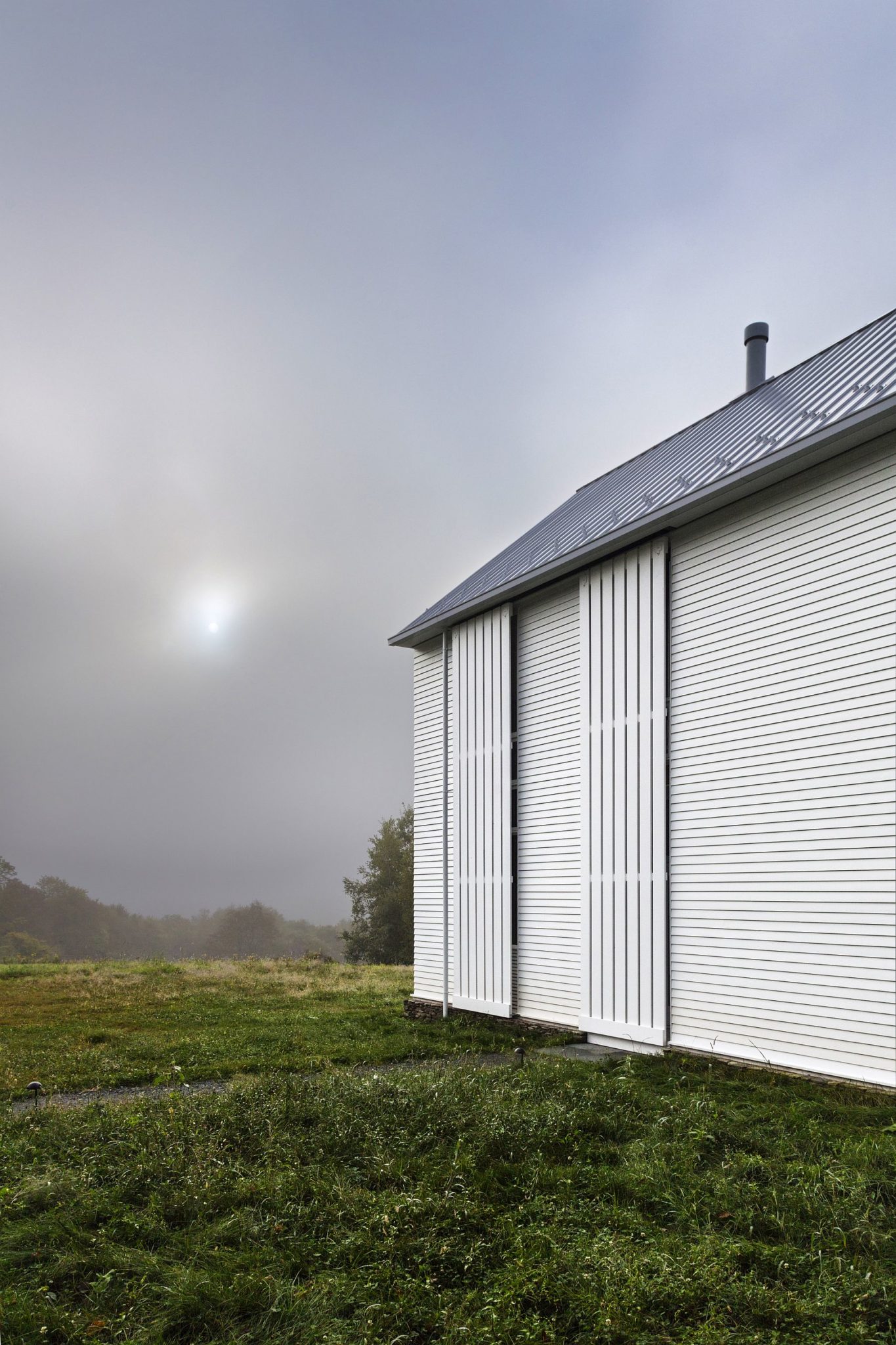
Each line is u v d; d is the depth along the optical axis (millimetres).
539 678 11742
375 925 51938
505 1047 10102
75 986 16156
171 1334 3557
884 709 7395
